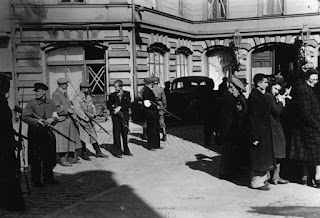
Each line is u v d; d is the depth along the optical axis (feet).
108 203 20.21
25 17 59.82
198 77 65.98
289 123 23.81
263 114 21.90
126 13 60.34
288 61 80.43
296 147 22.77
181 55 79.71
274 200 20.38
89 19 60.23
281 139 22.88
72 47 61.26
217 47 83.15
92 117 33.55
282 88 25.89
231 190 22.48
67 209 19.27
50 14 59.93
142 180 25.05
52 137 25.09
